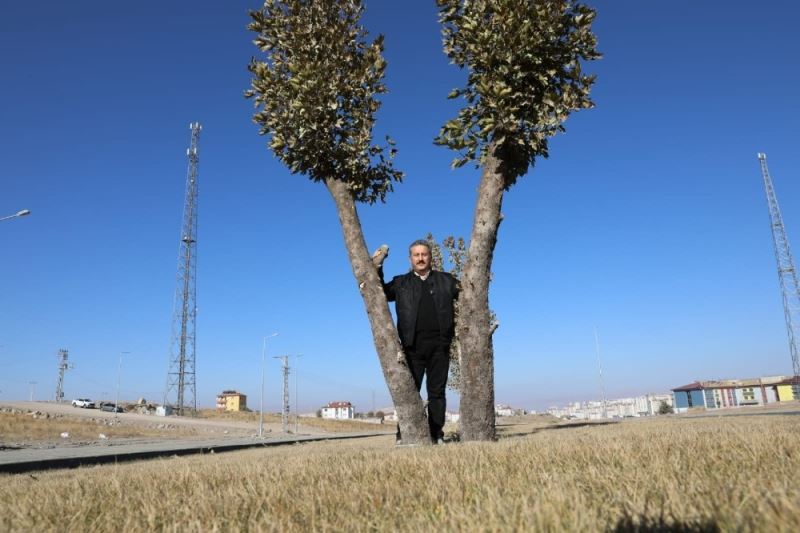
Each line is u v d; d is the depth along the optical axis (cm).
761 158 8250
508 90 698
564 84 727
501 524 174
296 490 290
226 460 656
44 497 323
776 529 148
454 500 227
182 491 323
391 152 816
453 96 749
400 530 196
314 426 11688
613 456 346
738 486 212
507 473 308
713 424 850
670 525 161
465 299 721
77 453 2606
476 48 709
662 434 550
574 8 740
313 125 755
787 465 270
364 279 742
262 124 795
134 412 10806
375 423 14338
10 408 7412
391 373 711
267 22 788
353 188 792
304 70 761
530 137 718
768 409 6375
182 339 10512
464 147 745
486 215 729
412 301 733
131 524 234
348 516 219
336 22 793
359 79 783
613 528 166
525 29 694
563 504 189
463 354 709
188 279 10406
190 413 10638
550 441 538
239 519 231
